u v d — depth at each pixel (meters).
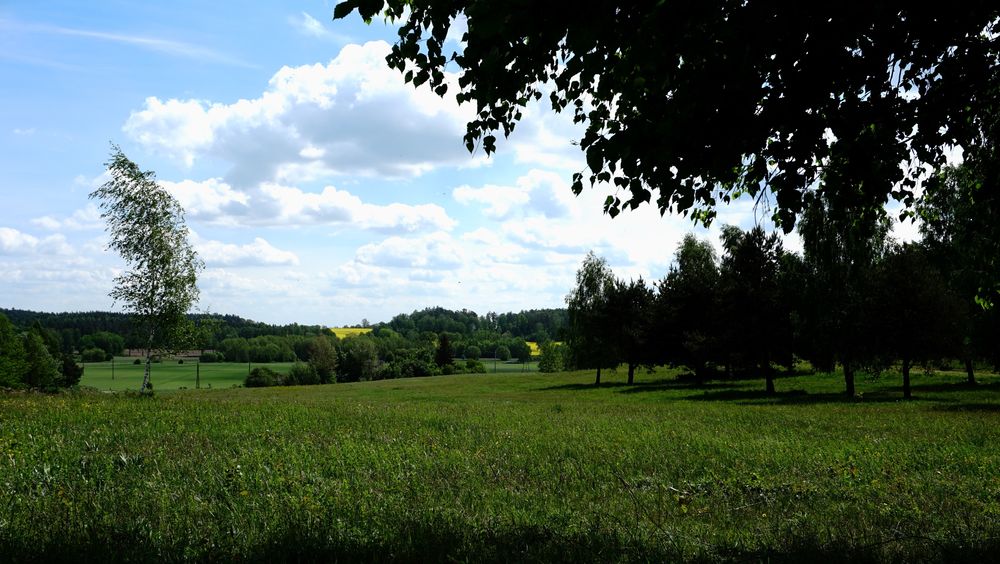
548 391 57.47
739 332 47.44
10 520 6.41
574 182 7.66
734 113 6.01
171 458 11.13
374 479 9.69
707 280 60.75
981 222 11.33
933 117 7.61
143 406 21.95
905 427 21.19
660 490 9.41
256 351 179.38
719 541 6.52
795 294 44.44
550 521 7.24
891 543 6.43
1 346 84.88
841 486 9.94
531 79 7.73
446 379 85.19
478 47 6.06
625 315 65.19
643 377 76.81
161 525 6.54
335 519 6.82
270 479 8.96
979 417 25.17
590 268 75.00
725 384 57.72
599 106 8.97
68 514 6.66
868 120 7.11
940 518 7.67
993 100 8.45
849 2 5.84
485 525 6.91
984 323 38.56
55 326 182.12
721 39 5.60
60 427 15.19
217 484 8.78
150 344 40.88
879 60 6.64
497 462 11.61
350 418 20.28
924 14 6.36
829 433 19.30
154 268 40.06
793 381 57.03
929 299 38.41
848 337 40.56
